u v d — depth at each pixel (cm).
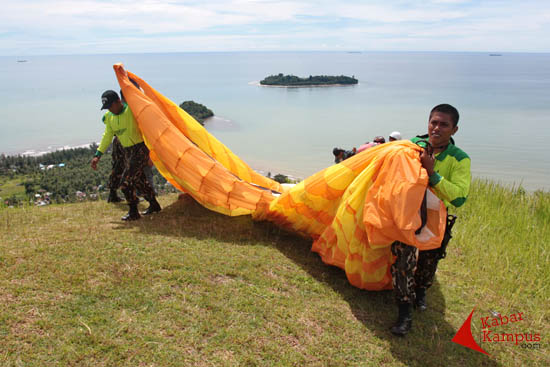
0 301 330
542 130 13962
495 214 751
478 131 13662
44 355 280
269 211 568
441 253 378
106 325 320
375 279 400
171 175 634
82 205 688
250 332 335
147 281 390
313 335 343
